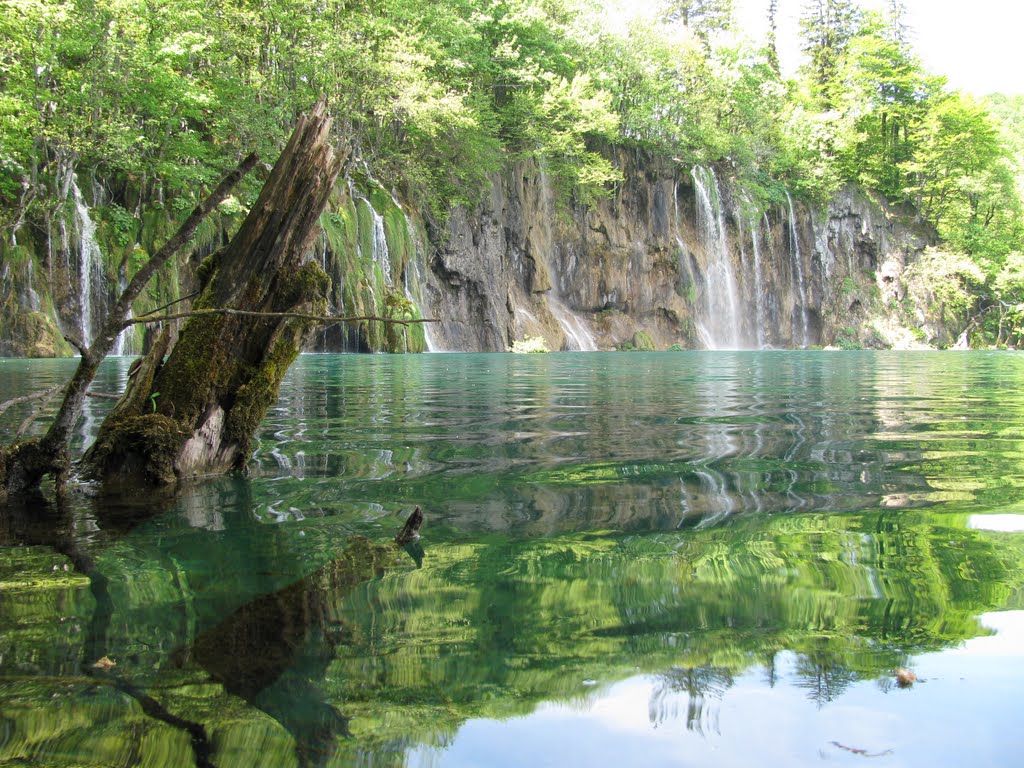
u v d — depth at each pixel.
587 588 2.16
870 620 1.90
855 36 63.84
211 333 4.26
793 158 53.09
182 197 26.67
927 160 57.12
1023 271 55.28
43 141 24.94
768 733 1.34
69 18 21.88
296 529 2.90
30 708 1.49
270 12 26.98
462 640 1.80
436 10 32.25
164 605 2.07
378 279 29.23
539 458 4.59
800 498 3.39
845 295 54.44
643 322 44.72
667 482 3.81
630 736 1.34
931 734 1.33
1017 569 2.30
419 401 8.70
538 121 38.28
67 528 2.96
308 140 4.40
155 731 1.41
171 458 3.93
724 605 2.01
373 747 1.35
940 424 6.44
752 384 12.19
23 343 22.59
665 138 47.06
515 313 37.50
